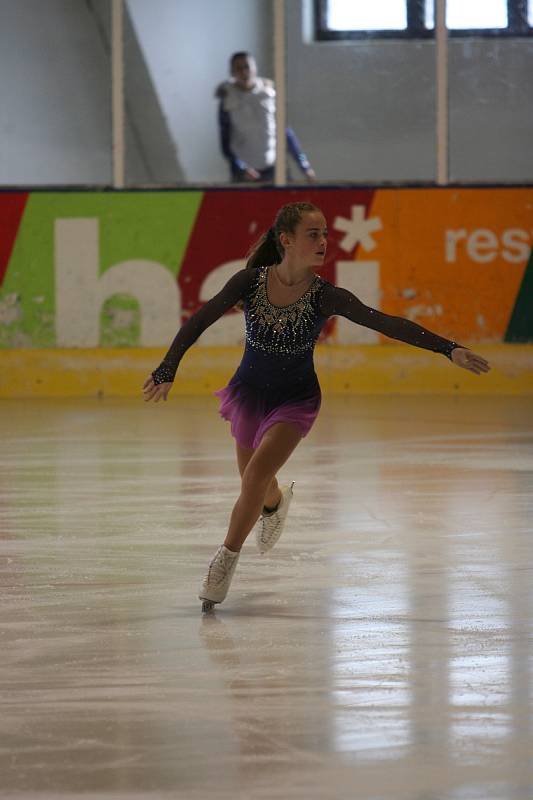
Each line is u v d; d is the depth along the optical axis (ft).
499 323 122.72
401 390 123.13
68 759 29.99
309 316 44.50
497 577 48.55
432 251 122.62
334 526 58.85
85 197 123.03
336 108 122.93
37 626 41.96
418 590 46.55
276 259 45.85
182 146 123.44
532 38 121.80
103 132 123.34
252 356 45.32
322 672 36.63
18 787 28.40
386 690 34.96
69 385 123.44
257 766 29.50
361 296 123.03
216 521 60.34
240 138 123.03
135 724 32.35
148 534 57.31
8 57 122.83
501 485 69.92
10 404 116.16
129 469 76.28
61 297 123.34
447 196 122.52
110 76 122.62
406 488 69.05
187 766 29.53
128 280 123.44
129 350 123.24
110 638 40.42
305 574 49.26
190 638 40.40
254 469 43.78
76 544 55.21
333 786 28.32
